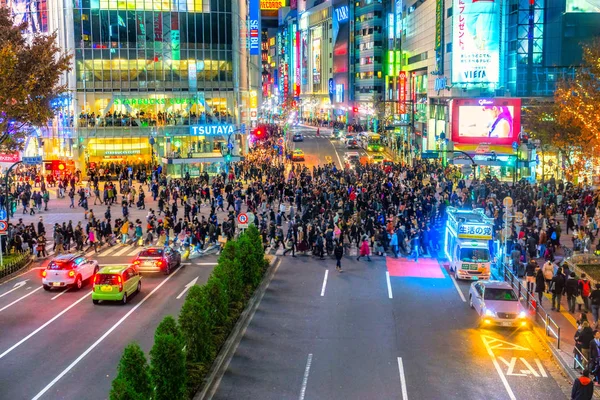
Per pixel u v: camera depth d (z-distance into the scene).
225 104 96.25
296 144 133.50
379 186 60.06
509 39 89.31
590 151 58.53
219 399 21.23
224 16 94.44
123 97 91.12
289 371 23.66
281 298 33.47
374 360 24.73
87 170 85.62
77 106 89.75
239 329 28.28
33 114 47.00
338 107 195.00
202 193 65.00
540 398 21.34
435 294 34.12
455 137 83.38
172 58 92.81
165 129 91.94
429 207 52.69
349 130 161.25
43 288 35.78
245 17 107.50
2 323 29.45
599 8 86.25
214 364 23.80
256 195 60.38
